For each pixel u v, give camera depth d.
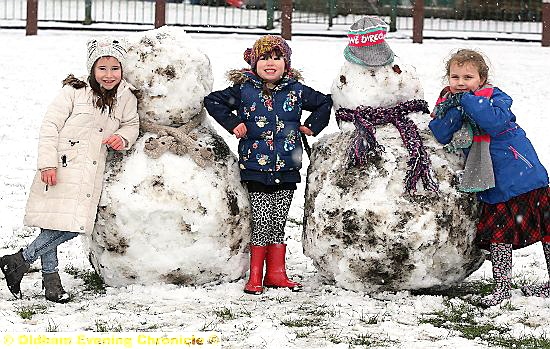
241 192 6.20
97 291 6.15
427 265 5.83
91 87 5.98
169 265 5.95
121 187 5.86
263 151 6.15
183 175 5.93
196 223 5.90
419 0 19.39
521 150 5.85
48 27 19.98
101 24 20.73
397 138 6.02
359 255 5.83
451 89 5.98
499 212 5.82
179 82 6.13
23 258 5.84
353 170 5.93
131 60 6.14
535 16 23.50
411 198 5.78
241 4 24.61
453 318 5.54
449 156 5.98
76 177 5.81
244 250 6.21
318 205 5.99
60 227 5.74
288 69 6.35
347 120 6.20
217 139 6.33
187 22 22.44
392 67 6.23
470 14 23.84
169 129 6.12
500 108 5.75
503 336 5.19
